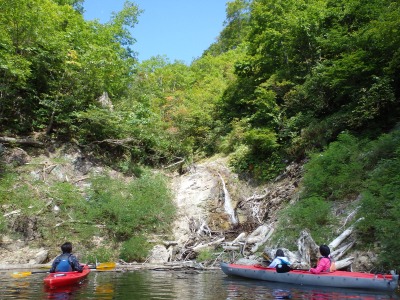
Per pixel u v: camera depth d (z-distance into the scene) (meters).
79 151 17.77
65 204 14.45
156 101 26.41
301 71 18.58
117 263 12.45
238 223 14.58
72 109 18.23
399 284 7.96
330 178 12.12
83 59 17.58
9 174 14.95
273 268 8.86
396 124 13.33
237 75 22.47
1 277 9.07
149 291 7.15
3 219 12.79
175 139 20.59
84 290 7.22
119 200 14.88
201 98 24.33
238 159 17.88
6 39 15.01
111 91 21.20
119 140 18.55
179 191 17.42
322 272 8.19
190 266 11.46
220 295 6.76
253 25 21.50
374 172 11.08
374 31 12.97
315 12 17.39
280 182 15.66
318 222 10.86
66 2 23.77
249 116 19.94
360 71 13.86
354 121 13.96
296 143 16.06
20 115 17.88
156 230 14.76
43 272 9.73
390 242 8.24
